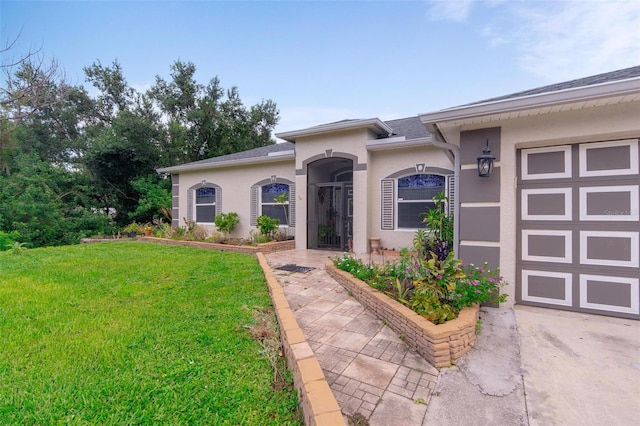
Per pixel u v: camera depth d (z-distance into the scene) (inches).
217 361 126.5
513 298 191.6
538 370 124.3
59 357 128.5
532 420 97.3
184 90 1009.5
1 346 137.0
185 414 95.7
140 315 175.5
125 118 800.3
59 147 916.0
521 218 198.2
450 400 107.1
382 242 390.6
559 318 175.6
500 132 191.9
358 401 106.4
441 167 355.9
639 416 98.0
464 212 201.8
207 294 215.0
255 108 1205.1
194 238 491.2
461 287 170.4
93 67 980.6
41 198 647.8
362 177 383.2
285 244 430.3
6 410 96.2
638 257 171.6
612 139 176.7
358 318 179.5
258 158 478.0
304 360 108.9
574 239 185.8
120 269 292.5
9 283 241.4
